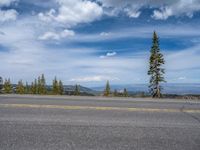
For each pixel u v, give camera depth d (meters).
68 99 14.60
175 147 5.50
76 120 7.86
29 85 69.69
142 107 11.39
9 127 6.77
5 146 5.29
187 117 9.05
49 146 5.34
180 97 22.36
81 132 6.44
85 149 5.23
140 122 7.86
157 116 9.06
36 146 5.32
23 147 5.25
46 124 7.19
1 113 8.83
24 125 7.02
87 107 10.80
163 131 6.81
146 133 6.55
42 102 12.34
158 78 42.81
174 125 7.59
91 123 7.48
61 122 7.51
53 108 10.26
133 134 6.41
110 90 55.34
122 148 5.36
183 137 6.27
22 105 10.95
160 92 42.75
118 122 7.74
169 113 9.87
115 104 12.38
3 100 13.09
